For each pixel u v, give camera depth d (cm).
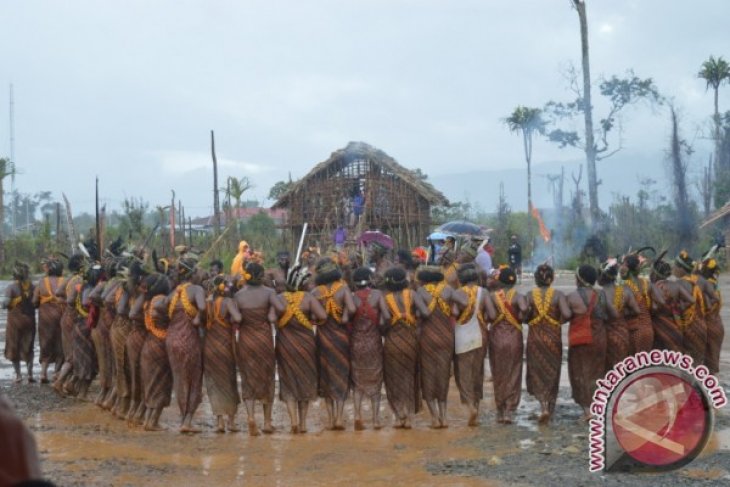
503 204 5866
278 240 4322
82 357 1103
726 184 4931
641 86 4300
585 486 654
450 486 666
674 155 4638
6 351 1244
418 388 938
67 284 1134
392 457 778
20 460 129
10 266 5159
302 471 727
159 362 915
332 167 3766
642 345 971
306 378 901
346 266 1205
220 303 898
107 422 972
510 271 929
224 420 951
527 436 860
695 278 1030
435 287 916
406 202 3656
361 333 917
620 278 976
